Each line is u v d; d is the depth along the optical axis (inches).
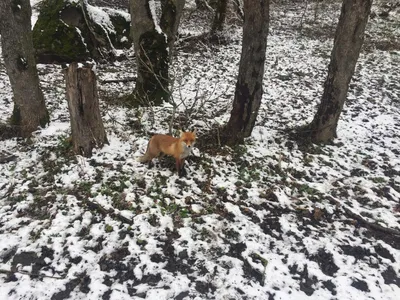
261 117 315.9
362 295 146.0
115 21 514.9
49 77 391.9
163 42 314.8
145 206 190.4
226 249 168.1
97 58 466.3
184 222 182.4
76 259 159.5
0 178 214.2
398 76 442.0
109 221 179.9
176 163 214.8
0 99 327.6
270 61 497.0
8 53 235.9
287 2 967.6
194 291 145.5
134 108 314.7
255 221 187.0
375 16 778.2
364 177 228.7
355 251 170.1
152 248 165.5
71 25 444.5
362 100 366.3
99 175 212.4
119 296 141.7
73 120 220.8
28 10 237.1
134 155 234.5
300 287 150.6
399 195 210.4
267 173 226.8
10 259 159.3
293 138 273.3
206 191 206.2
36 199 195.0
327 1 914.7
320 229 183.5
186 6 848.9
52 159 228.7
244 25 224.1
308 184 216.5
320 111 265.3
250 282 151.2
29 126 257.9
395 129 303.4
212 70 452.1
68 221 179.5
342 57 240.5
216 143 254.5
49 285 146.7
